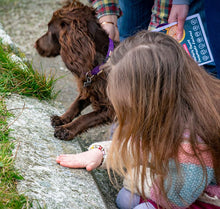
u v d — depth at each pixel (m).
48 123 2.10
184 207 1.47
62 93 3.17
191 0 2.41
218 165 1.36
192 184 1.37
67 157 1.75
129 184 1.78
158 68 1.26
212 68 2.46
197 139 1.34
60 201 1.43
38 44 2.30
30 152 1.69
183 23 2.12
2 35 2.95
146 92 1.28
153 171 1.41
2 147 1.60
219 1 1.99
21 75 2.32
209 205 1.51
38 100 2.32
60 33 2.08
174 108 1.30
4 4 4.87
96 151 1.79
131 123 1.34
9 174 1.43
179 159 1.35
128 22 3.08
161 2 2.50
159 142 1.34
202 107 1.32
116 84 1.32
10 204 1.29
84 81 2.17
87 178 1.70
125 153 1.43
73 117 2.29
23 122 1.94
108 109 2.22
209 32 2.09
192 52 2.14
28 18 4.55
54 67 3.57
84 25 2.04
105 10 2.52
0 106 1.97
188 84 1.32
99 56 2.10
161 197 1.48
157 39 1.33
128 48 1.34
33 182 1.47
